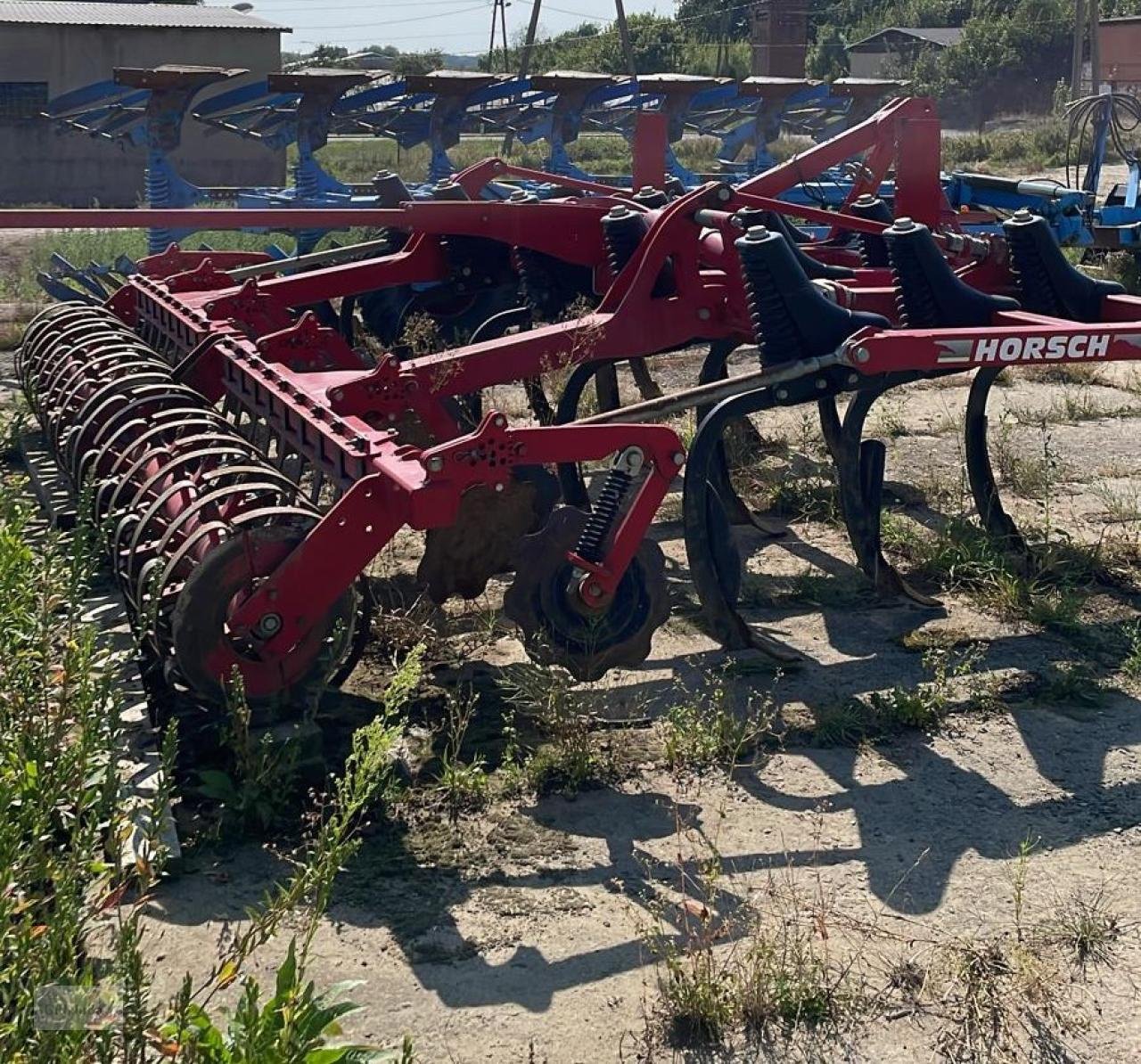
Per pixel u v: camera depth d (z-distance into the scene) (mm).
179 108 13758
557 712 5301
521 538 5398
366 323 10625
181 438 6059
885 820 4816
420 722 5480
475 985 3904
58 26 29531
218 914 4188
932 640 6383
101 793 3510
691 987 3760
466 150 37844
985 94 57438
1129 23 42156
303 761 4832
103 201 30500
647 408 5891
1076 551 7324
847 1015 3783
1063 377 11867
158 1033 2682
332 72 14305
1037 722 5578
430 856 4555
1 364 12430
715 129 19172
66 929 2783
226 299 7797
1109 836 4719
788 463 9156
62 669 4082
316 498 7188
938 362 6023
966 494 8461
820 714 5613
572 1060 3611
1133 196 15195
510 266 9078
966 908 4285
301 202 13734
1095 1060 3623
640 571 5551
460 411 8266
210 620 4828
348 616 5039
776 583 7152
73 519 7094
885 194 14500
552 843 4652
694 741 5242
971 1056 3635
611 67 62875
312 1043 2768
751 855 4586
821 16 81438
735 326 7328
